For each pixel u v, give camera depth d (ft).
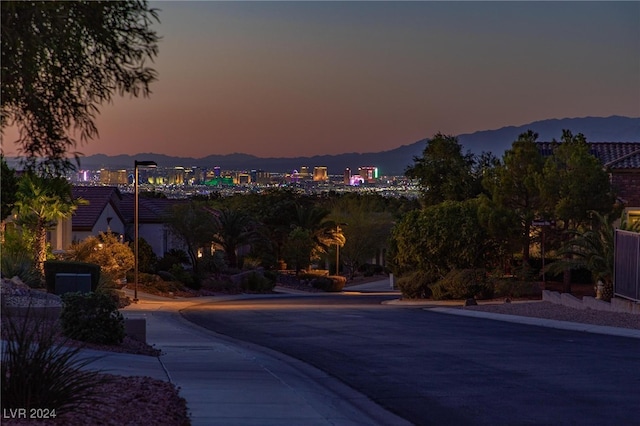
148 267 192.44
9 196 127.13
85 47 28.68
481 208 151.43
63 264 114.42
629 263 101.24
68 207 133.80
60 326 62.08
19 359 33.68
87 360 49.21
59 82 29.30
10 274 107.96
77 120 29.58
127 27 29.04
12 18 25.55
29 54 26.18
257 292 226.58
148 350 64.64
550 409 42.24
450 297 160.66
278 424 37.88
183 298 177.88
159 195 403.54
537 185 140.36
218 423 37.40
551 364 58.80
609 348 69.00
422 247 166.81
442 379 52.60
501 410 42.19
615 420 39.45
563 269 116.98
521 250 160.66
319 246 309.42
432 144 211.61
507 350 68.13
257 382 49.55
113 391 40.68
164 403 39.45
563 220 139.44
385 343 75.20
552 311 110.52
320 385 50.80
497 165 154.20
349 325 97.40
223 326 99.25
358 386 50.29
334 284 268.62
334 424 38.47
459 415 41.14
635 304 97.71
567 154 143.43
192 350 67.26
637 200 153.58
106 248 155.02
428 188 212.64
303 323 101.91
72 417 33.55
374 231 343.26
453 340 77.30
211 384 48.14
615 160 156.15
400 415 41.45
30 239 133.59
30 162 29.66
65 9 26.53
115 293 132.77
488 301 152.76
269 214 311.68
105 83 29.50
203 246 225.76
